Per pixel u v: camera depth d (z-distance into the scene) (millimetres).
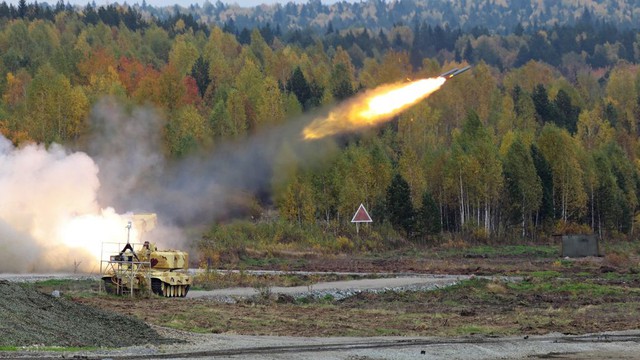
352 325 46219
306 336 41531
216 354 34469
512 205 125938
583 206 131750
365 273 75000
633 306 57562
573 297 62469
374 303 57562
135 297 51906
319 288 62438
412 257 99000
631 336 44094
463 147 136875
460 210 125812
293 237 106188
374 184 119188
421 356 37156
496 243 119812
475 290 64500
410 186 124312
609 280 72812
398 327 46250
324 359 35250
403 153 132000
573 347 40875
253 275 68750
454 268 82188
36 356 31047
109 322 38625
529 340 42188
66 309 39156
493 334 44156
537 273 77312
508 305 58281
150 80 144125
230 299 54500
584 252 99625
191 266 79875
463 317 51594
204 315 46281
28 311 37062
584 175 135250
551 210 129000
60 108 119875
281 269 79500
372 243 108938
